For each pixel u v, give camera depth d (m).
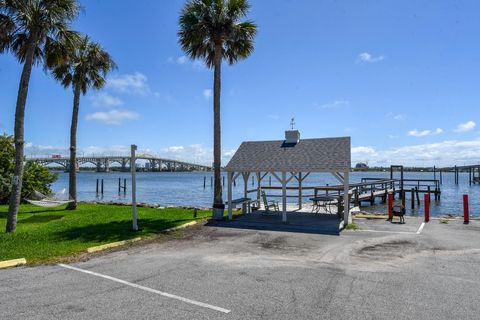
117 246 10.24
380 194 33.91
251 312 5.40
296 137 16.44
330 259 8.66
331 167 13.65
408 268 7.80
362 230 12.62
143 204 23.02
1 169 22.38
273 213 16.72
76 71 20.14
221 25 15.80
